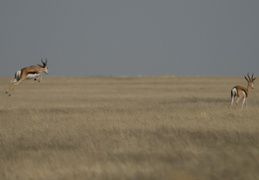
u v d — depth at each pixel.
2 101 115.00
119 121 64.38
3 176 34.53
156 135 52.19
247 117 68.62
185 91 157.12
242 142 47.72
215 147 44.59
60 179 32.75
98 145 46.50
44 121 67.06
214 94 137.12
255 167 34.69
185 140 48.19
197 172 33.25
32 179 33.19
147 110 82.12
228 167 34.78
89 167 35.88
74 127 59.78
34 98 127.50
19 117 72.56
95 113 76.50
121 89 173.50
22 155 42.72
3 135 55.38
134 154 41.41
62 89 173.88
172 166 35.47
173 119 65.75
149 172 33.47
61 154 42.06
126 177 32.16
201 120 64.56
